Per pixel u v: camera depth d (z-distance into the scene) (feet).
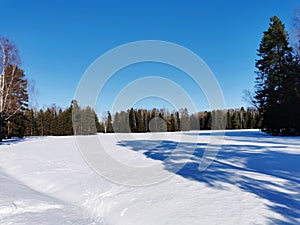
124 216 11.09
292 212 9.89
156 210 11.12
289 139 48.62
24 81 71.20
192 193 13.05
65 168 23.75
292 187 13.34
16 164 27.61
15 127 92.38
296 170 17.72
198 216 9.99
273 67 75.41
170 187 14.52
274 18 78.59
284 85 64.90
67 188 16.60
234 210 10.33
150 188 14.62
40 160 30.09
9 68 63.57
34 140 72.74
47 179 19.45
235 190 13.16
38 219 10.76
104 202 13.05
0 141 66.13
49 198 14.47
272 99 68.18
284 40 74.69
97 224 10.66
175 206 11.32
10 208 11.78
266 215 9.68
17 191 15.17
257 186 13.75
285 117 63.10
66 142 62.44
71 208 12.87
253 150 30.86
